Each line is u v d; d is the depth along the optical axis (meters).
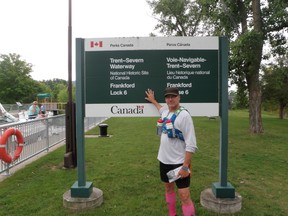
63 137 11.71
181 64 4.66
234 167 7.29
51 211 4.38
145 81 4.68
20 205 4.64
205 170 6.86
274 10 13.43
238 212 4.36
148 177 6.19
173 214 3.99
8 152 6.73
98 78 4.70
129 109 4.70
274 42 15.66
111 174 6.42
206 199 4.48
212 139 12.28
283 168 7.25
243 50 12.88
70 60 7.54
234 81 15.30
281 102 34.16
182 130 3.50
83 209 4.44
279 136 13.69
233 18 14.87
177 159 3.56
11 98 60.72
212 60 4.67
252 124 14.54
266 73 27.09
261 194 5.28
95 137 12.61
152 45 4.68
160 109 4.50
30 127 8.01
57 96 81.25
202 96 4.67
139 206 4.59
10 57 61.12
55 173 6.56
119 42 4.68
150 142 11.01
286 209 4.57
